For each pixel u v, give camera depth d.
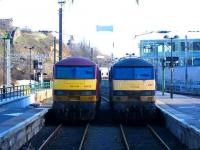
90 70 28.45
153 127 28.06
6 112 30.34
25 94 46.44
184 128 20.94
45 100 54.44
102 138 22.95
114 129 26.97
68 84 28.28
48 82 65.06
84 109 28.17
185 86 74.19
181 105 38.16
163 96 54.25
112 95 28.78
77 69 28.42
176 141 22.14
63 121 29.83
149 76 28.58
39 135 24.20
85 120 29.33
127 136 23.91
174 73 80.31
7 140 17.16
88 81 28.33
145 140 22.47
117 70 28.69
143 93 28.44
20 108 34.94
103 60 106.56
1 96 38.34
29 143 21.11
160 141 21.27
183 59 108.38
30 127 22.88
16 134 19.00
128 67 28.59
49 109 30.36
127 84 28.45
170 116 25.92
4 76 63.78
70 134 24.72
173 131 24.56
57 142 21.67
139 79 28.48
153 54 100.06
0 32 104.19
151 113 28.41
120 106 28.38
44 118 28.53
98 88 30.86
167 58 55.91
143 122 30.17
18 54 99.19
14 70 94.25
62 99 28.27
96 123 30.25
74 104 28.20
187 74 75.88
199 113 29.98
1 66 88.44
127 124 29.66
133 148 19.81
